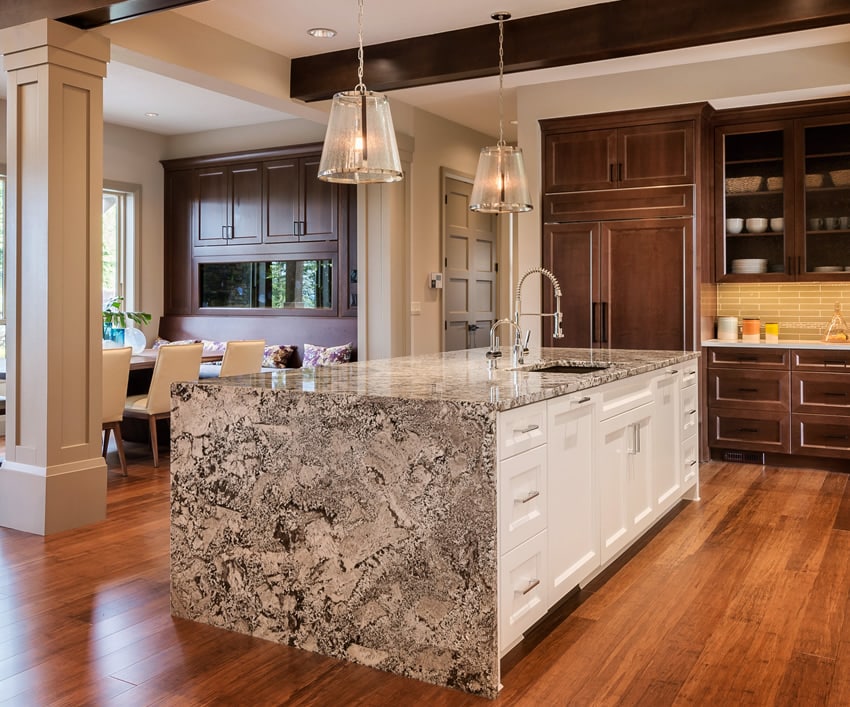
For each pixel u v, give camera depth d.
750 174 5.93
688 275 5.78
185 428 2.98
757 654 2.66
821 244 5.75
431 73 5.11
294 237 7.79
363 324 7.05
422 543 2.52
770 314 6.21
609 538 3.43
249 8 4.62
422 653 2.51
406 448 2.54
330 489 2.68
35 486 4.05
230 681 2.49
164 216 8.62
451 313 7.82
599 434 3.29
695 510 4.56
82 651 2.70
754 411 5.80
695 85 5.66
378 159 3.00
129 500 4.75
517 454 2.57
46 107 3.96
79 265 4.17
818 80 5.32
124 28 4.36
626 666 2.58
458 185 7.87
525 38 4.80
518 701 2.36
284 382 3.02
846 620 2.95
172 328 8.57
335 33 5.06
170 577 3.29
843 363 5.52
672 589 3.28
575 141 6.09
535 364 3.90
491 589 2.40
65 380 4.12
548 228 6.21
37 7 3.94
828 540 3.95
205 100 7.08
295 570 2.76
